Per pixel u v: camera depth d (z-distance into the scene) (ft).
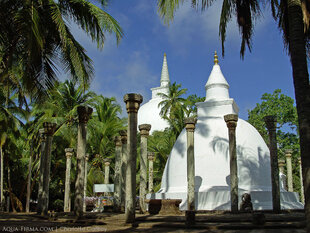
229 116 48.78
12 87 56.85
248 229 28.37
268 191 56.18
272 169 47.70
